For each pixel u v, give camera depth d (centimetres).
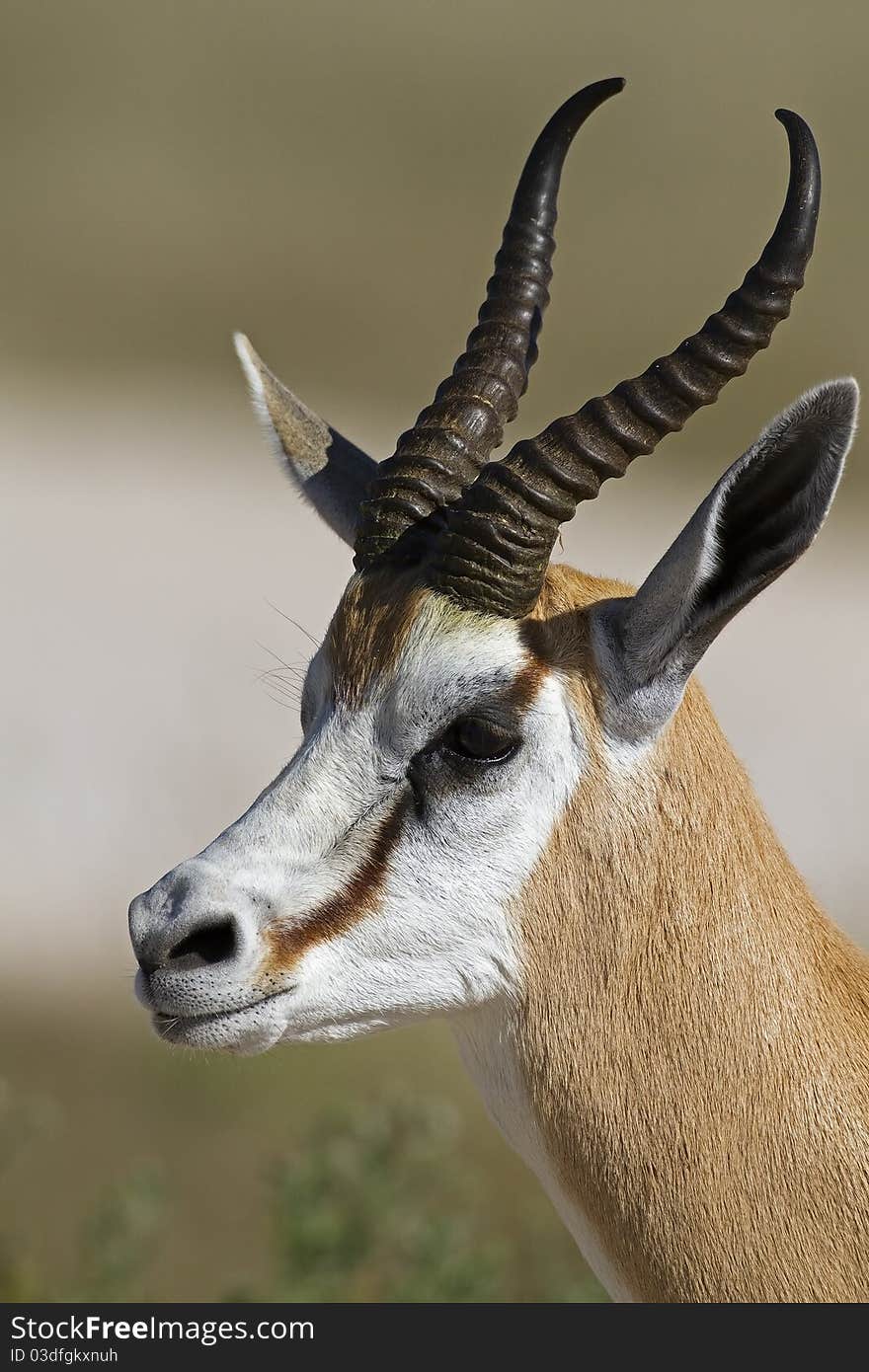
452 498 1962
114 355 9581
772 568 1797
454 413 2003
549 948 1869
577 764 1861
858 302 10744
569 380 9481
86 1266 2839
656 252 12094
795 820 5456
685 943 1856
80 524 6994
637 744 1866
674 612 1819
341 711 1888
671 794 1872
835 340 10131
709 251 12294
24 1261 2827
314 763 1880
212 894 1823
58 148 14038
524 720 1850
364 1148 2828
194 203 13050
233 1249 3309
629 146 14788
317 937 1847
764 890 1884
